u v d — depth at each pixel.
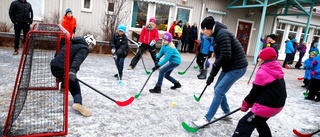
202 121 3.33
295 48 11.87
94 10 10.11
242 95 5.37
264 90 2.49
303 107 4.88
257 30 14.16
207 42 6.31
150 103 4.08
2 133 2.66
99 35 10.32
